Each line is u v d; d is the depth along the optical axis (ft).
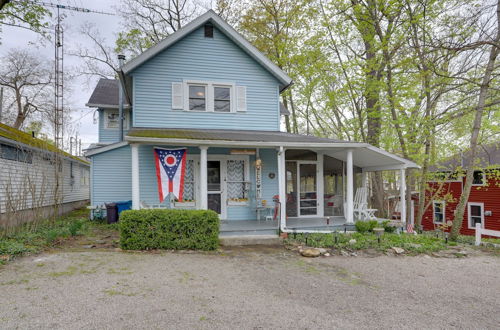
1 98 65.82
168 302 13.79
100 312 12.38
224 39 37.27
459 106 49.39
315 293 16.02
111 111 54.44
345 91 49.96
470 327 12.79
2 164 30.42
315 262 22.45
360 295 16.06
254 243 27.58
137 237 23.22
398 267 22.00
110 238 27.32
